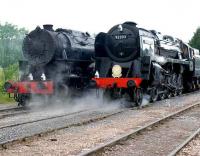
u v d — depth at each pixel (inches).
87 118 536.7
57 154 316.2
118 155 320.2
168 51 909.8
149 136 407.2
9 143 347.6
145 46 734.5
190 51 1091.9
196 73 1142.3
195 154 321.7
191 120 532.1
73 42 761.6
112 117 554.9
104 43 756.0
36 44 735.1
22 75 749.3
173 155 306.8
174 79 940.6
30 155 312.2
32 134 390.6
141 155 322.0
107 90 735.1
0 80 970.7
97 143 362.9
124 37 730.8
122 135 386.9
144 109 660.7
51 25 761.6
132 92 704.4
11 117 554.9
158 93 800.3
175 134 423.5
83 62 789.2
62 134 409.4
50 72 739.4
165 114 590.6
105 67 741.9
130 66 721.0
